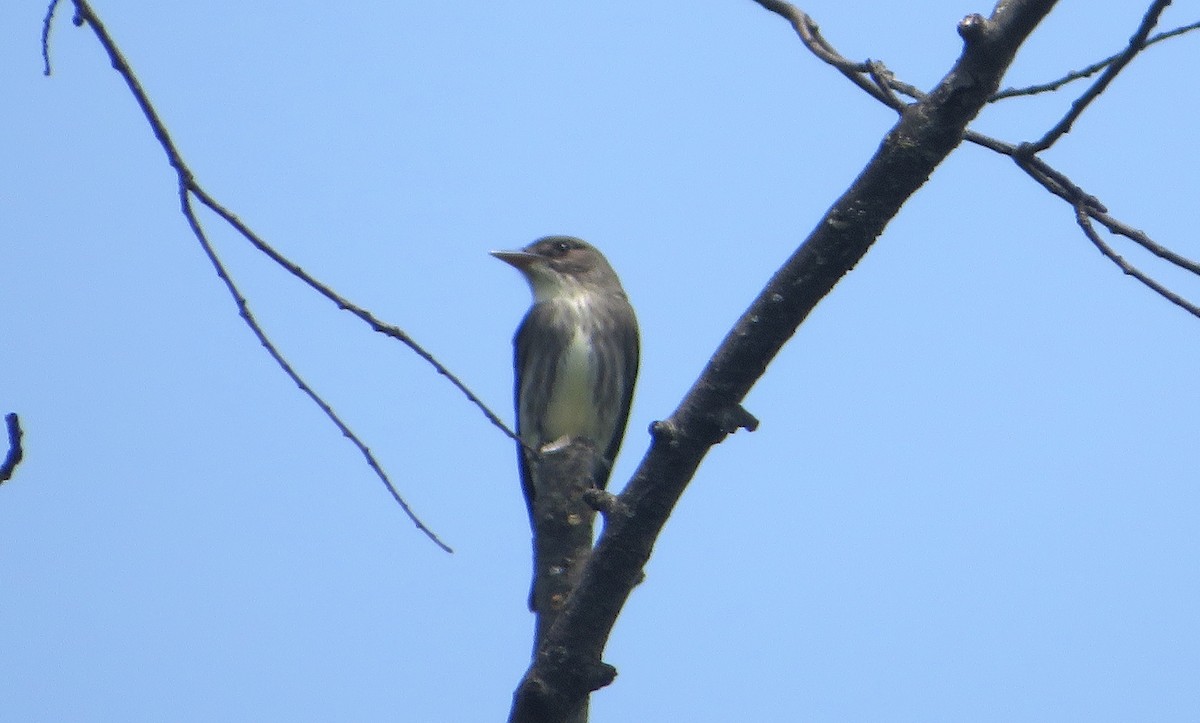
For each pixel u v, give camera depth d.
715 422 7.66
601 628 8.15
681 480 7.85
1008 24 6.95
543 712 8.20
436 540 6.76
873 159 7.26
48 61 6.27
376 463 6.69
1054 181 8.37
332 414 6.69
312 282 6.56
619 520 7.96
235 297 6.45
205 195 6.27
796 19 8.18
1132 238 8.34
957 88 7.05
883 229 7.32
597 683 8.18
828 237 7.32
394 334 6.66
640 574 8.21
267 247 6.40
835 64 7.73
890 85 7.82
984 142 8.38
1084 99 7.90
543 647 8.27
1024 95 8.14
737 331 7.59
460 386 6.76
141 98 6.13
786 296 7.45
